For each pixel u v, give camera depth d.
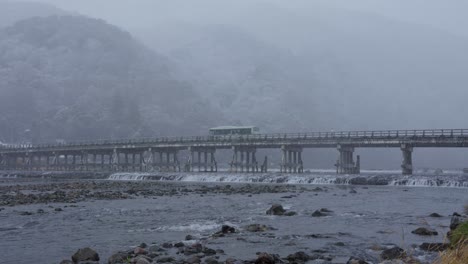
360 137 73.69
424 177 60.19
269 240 19.45
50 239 20.17
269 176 73.38
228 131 104.38
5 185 65.44
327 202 37.09
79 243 19.17
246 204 35.66
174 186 60.88
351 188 54.44
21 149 129.12
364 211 30.48
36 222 25.45
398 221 25.38
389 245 18.09
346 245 18.20
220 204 35.69
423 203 36.16
